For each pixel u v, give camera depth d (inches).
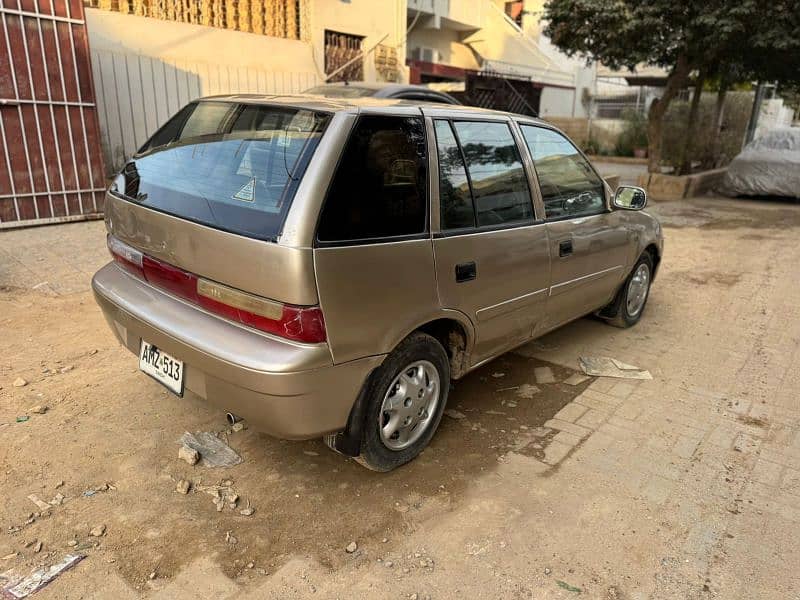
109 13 335.9
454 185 120.9
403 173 109.5
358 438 109.3
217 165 111.4
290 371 93.5
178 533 101.7
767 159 518.9
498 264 130.7
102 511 105.8
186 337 103.0
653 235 203.5
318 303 94.2
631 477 122.5
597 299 181.2
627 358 183.6
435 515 109.1
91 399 142.9
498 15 721.0
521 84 616.4
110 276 129.6
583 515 110.3
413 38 658.2
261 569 94.8
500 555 99.7
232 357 96.4
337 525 105.6
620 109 1036.5
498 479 120.4
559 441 135.3
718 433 140.9
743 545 104.0
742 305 237.6
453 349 132.6
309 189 94.5
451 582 93.7
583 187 166.9
